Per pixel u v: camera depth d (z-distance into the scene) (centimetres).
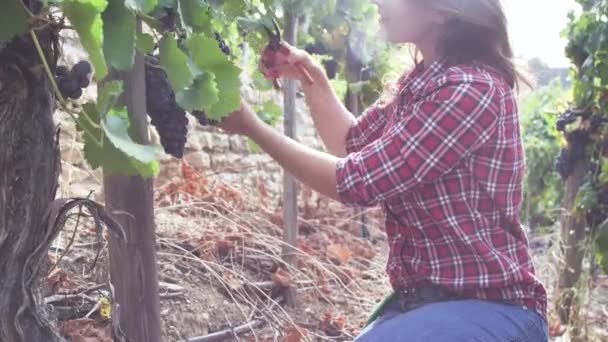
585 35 451
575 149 455
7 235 156
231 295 330
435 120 179
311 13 317
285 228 384
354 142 234
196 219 406
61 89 158
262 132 196
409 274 194
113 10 139
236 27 280
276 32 229
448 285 186
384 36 208
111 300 186
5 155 152
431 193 184
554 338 437
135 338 197
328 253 432
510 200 187
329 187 188
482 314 183
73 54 363
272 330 330
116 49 139
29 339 162
